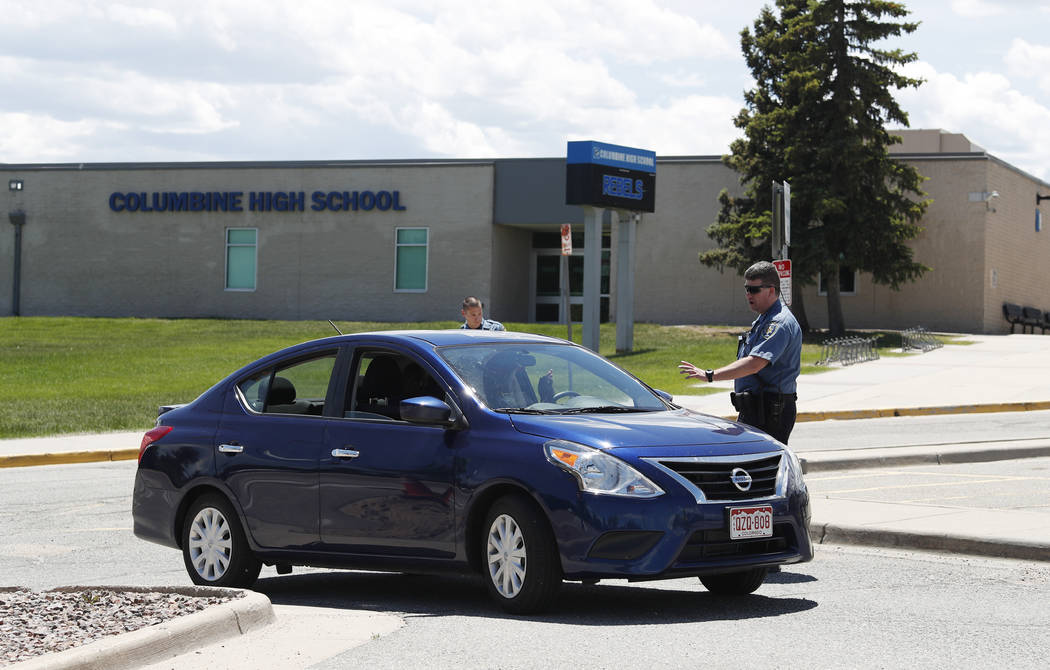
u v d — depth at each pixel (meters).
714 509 8.49
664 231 53.34
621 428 8.80
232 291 57.22
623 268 42.38
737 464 8.73
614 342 46.00
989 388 29.92
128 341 47.06
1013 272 54.56
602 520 8.34
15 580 10.98
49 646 7.43
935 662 7.32
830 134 45.84
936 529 11.70
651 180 40.69
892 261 46.66
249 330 50.75
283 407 10.24
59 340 47.44
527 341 10.09
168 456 10.65
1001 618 8.62
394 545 9.32
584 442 8.58
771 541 8.84
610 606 9.22
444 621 8.67
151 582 10.80
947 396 28.33
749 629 8.30
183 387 33.41
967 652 7.58
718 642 7.89
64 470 19.53
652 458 8.51
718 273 52.62
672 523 8.35
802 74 45.53
